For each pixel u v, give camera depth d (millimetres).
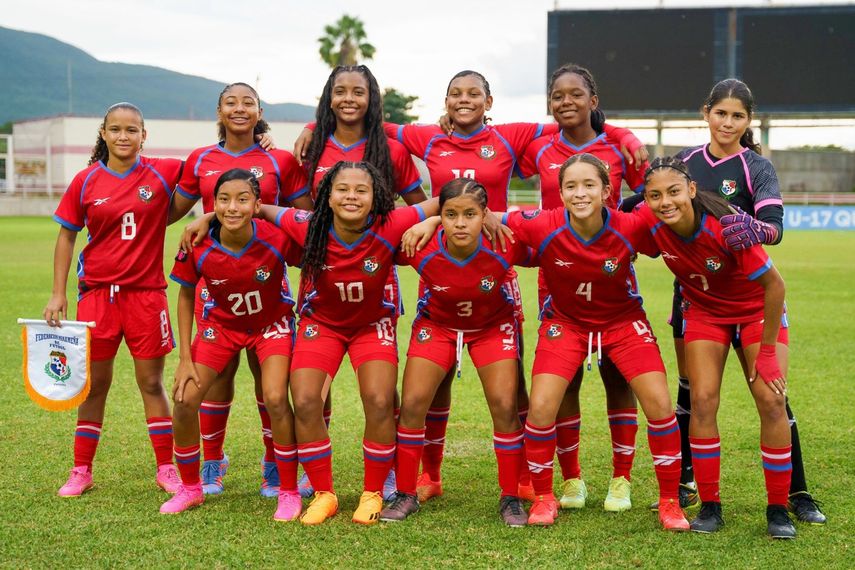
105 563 3748
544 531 4191
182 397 4484
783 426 4164
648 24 33719
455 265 4422
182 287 4719
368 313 4625
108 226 4887
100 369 4879
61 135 51500
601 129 5289
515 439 4445
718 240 4184
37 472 5078
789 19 33094
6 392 6902
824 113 33438
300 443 4406
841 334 9797
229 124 5125
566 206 4289
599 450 5648
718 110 4465
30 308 11273
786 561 3801
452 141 5355
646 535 4141
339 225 4402
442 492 4875
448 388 4809
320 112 5289
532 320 10930
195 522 4297
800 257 20531
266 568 3707
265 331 4750
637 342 4492
